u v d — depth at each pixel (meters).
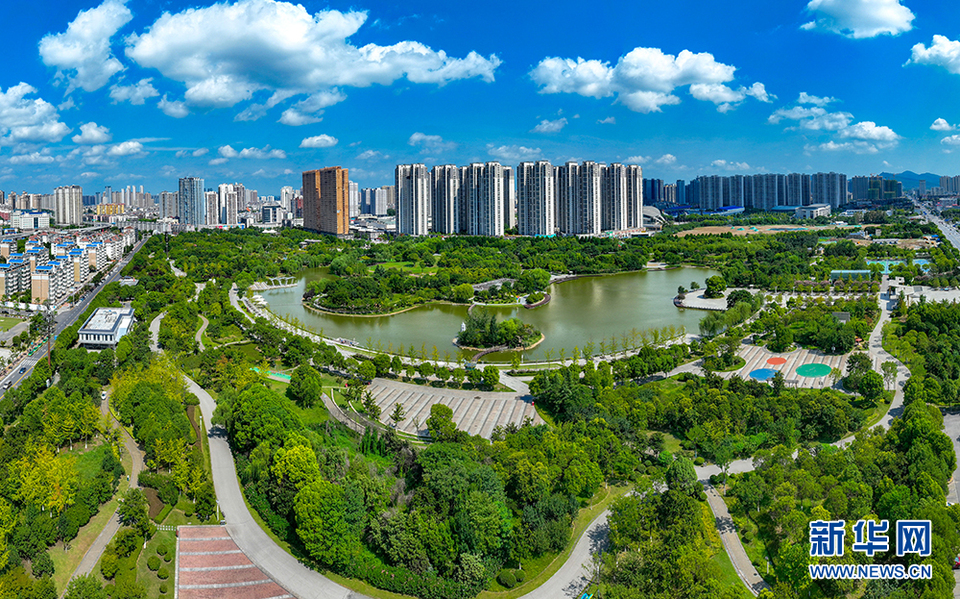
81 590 190.75
